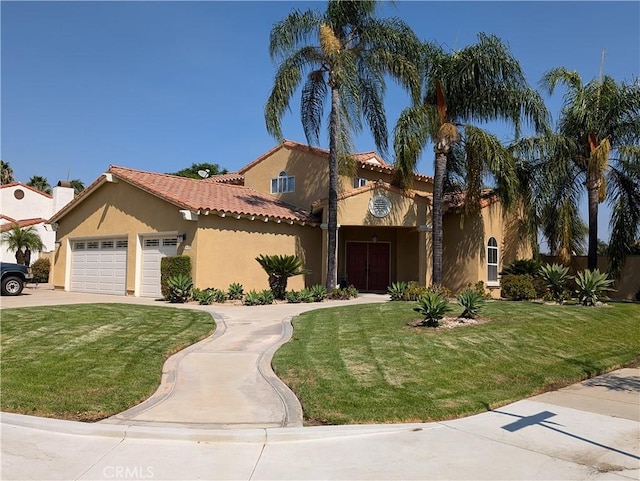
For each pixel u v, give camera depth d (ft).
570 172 63.05
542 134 61.72
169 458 17.24
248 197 73.87
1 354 29.99
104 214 73.97
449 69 61.36
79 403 22.25
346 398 23.40
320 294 60.23
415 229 72.02
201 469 16.31
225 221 62.54
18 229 106.11
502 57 59.41
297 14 62.54
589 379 29.89
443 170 61.82
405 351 31.27
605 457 17.42
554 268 56.44
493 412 22.81
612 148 61.67
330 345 33.35
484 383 26.81
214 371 28.58
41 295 70.03
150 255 66.80
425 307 38.22
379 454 17.70
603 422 21.39
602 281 52.75
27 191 136.56
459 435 19.63
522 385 27.12
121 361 28.99
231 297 59.62
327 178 74.28
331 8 63.05
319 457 17.43
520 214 74.28
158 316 43.75
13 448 17.97
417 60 62.49
